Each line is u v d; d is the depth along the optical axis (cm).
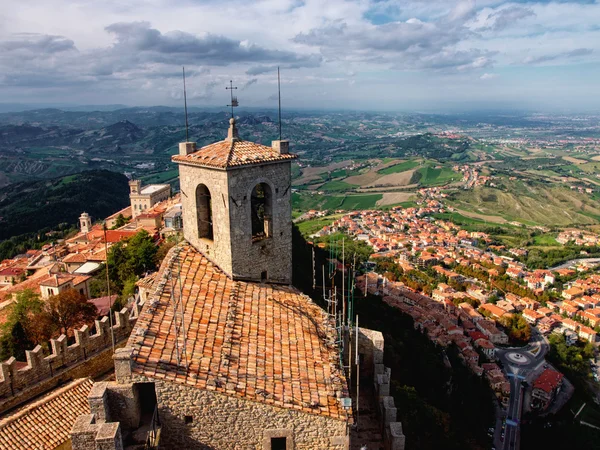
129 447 1539
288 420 1684
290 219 2500
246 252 2302
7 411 2689
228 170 2123
